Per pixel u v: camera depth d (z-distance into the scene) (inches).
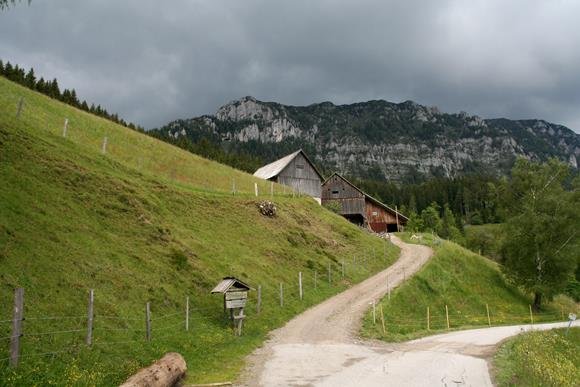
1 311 635.5
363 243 2402.8
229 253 1466.5
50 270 807.7
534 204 2365.9
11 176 1042.1
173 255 1191.6
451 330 1477.6
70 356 631.2
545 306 2463.1
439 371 775.7
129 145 2411.4
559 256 2257.6
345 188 3599.9
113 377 617.6
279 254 1717.5
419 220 3796.8
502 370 786.2
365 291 1718.8
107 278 912.3
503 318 2027.6
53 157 1290.6
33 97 2220.7
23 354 576.4
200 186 2144.4
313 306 1450.5
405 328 1366.9
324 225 2390.5
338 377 724.7
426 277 2064.5
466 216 7229.3
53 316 700.7
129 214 1268.5
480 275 2504.9
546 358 943.0
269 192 2677.2
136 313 870.4
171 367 639.1
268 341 1031.0
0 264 730.8
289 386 668.7
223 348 906.7
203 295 1128.8
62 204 1088.2
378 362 845.8
